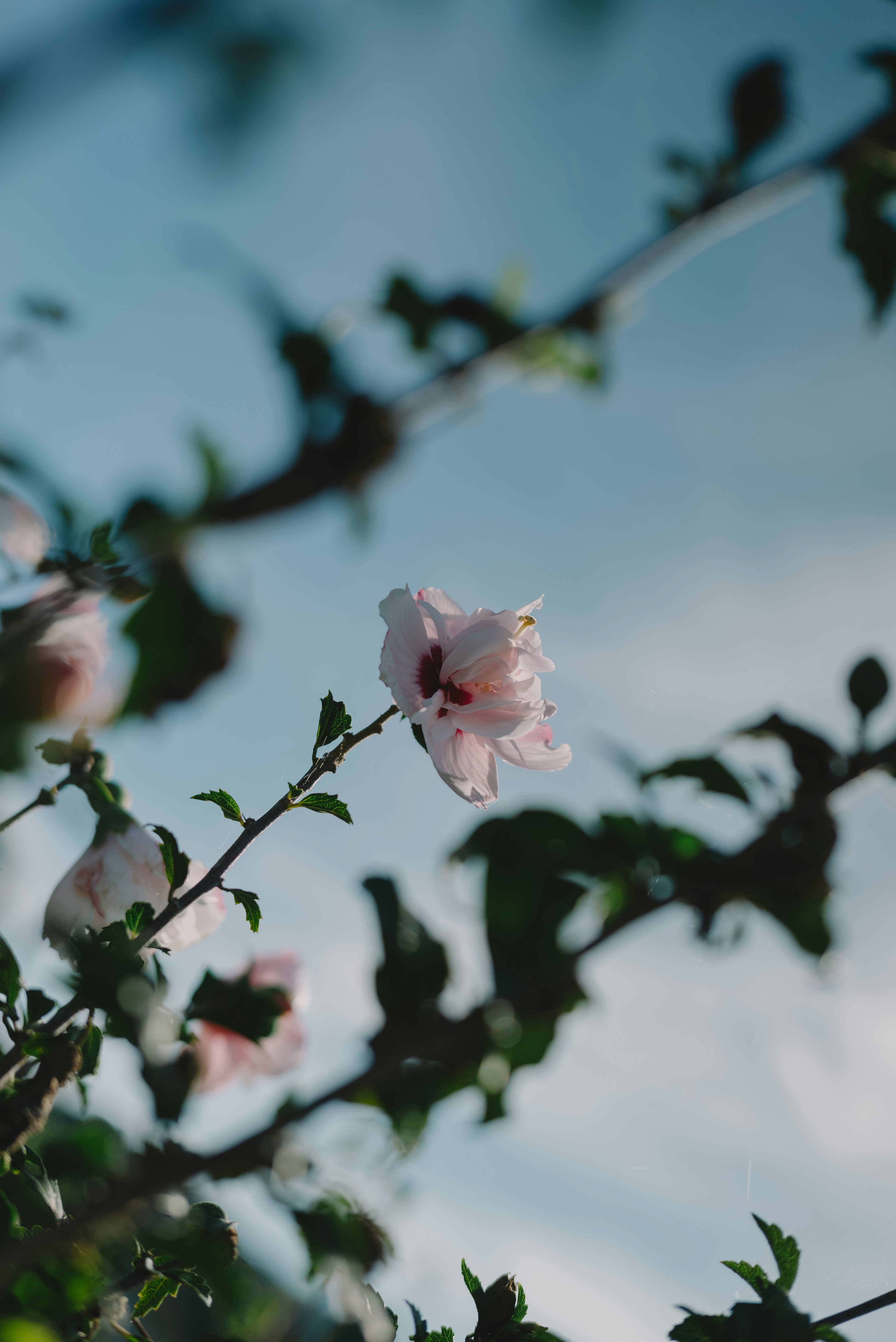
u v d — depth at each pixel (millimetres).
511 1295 856
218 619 463
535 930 745
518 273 738
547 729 921
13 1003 809
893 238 767
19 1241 763
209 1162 730
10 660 438
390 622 884
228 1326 759
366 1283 749
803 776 766
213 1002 832
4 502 510
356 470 532
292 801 831
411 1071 741
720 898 752
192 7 309
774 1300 829
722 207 749
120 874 827
